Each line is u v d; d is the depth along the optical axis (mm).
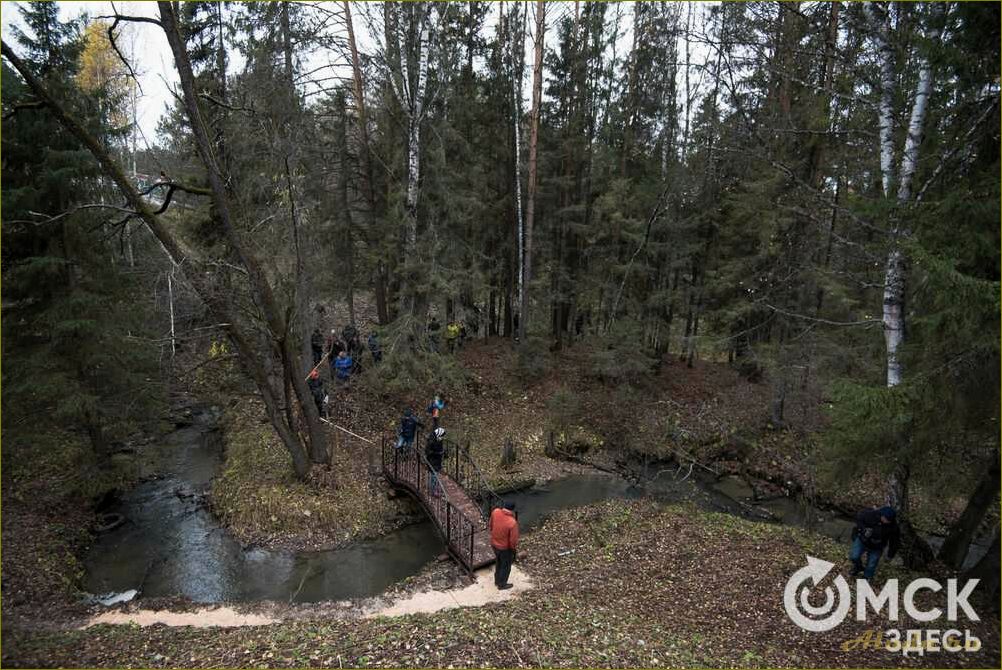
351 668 6008
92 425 12484
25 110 10211
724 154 14141
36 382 10750
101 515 12070
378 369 15289
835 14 9945
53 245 11047
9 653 6430
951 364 6789
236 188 12578
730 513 13734
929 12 7004
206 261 11914
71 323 10461
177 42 10156
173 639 7051
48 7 10461
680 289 19875
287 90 12641
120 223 10625
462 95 18109
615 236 19188
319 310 19766
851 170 12836
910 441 7465
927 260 6035
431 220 16281
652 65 19406
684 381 21609
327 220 17672
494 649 6398
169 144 16344
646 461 16375
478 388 19578
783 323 16547
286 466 13805
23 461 12867
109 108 12352
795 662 6562
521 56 19625
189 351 19719
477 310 22234
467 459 15031
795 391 16812
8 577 8875
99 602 8953
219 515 12336
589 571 9656
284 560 10828
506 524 8883
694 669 6254
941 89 7754
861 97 9203
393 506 12945
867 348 13930
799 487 14703
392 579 10195
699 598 8438
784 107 14641
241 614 8375
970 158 7605
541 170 20562
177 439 16453
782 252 15297
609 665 6238
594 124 21062
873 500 13930
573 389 19812
